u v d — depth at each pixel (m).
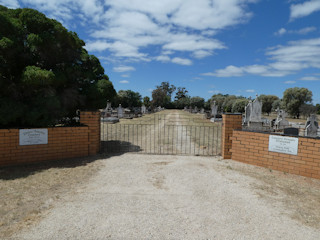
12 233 2.85
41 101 6.18
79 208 3.57
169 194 4.23
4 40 5.41
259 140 6.25
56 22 6.84
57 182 4.76
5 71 5.78
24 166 5.89
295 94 45.34
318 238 2.88
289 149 5.68
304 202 3.96
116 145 9.39
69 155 6.90
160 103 70.44
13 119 5.86
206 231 2.99
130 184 4.73
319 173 5.24
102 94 7.60
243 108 45.34
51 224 3.07
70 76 7.14
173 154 7.62
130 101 60.09
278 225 3.18
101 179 5.01
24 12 6.34
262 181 5.02
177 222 3.20
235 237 2.87
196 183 4.82
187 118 28.20
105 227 3.02
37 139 6.28
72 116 8.09
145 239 2.78
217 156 7.43
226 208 3.68
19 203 3.71
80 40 8.19
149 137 11.74
